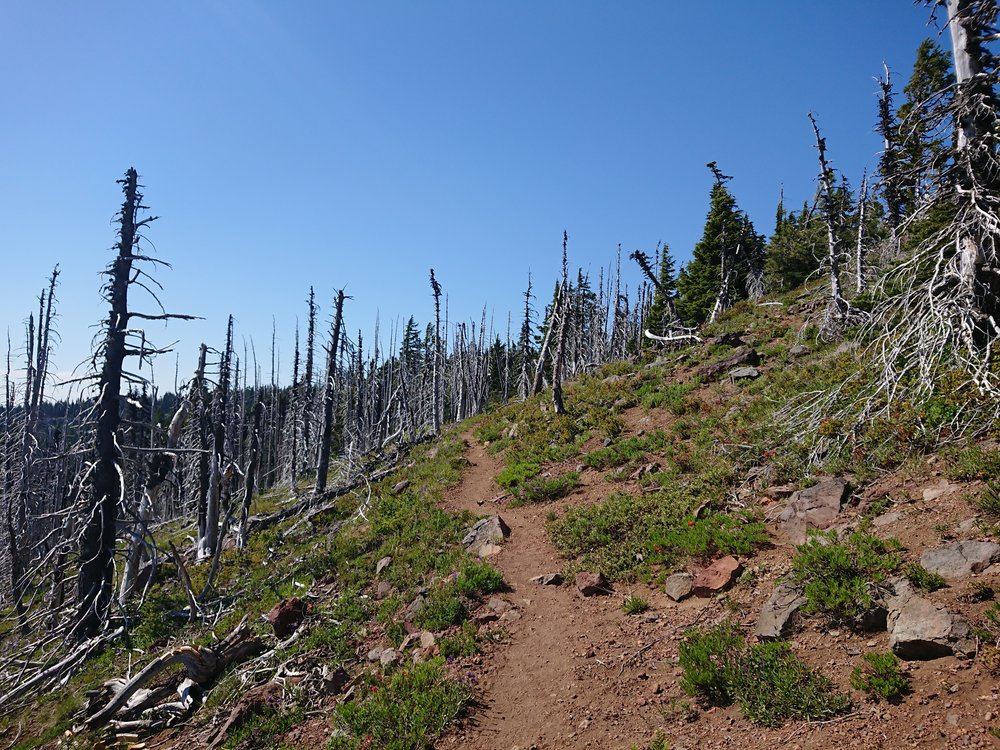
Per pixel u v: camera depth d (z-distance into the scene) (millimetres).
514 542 14062
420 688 8688
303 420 43812
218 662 11773
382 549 15906
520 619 10422
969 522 7457
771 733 5941
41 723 12039
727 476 12812
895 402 10758
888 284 15602
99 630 15633
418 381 56469
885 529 8234
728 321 31250
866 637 6645
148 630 15438
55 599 16656
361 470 27219
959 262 9852
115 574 21656
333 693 9734
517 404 31906
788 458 11945
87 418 16641
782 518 10062
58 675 13883
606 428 19984
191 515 33000
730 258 40969
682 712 6863
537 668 8828
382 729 7957
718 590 9055
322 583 15117
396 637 10883
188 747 9555
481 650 9672
